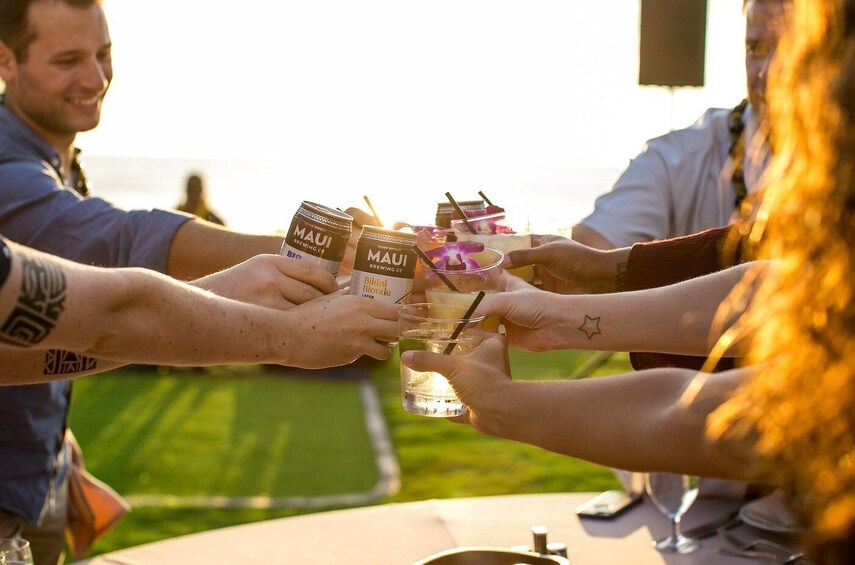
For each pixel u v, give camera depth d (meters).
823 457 0.96
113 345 1.57
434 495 6.82
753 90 2.99
